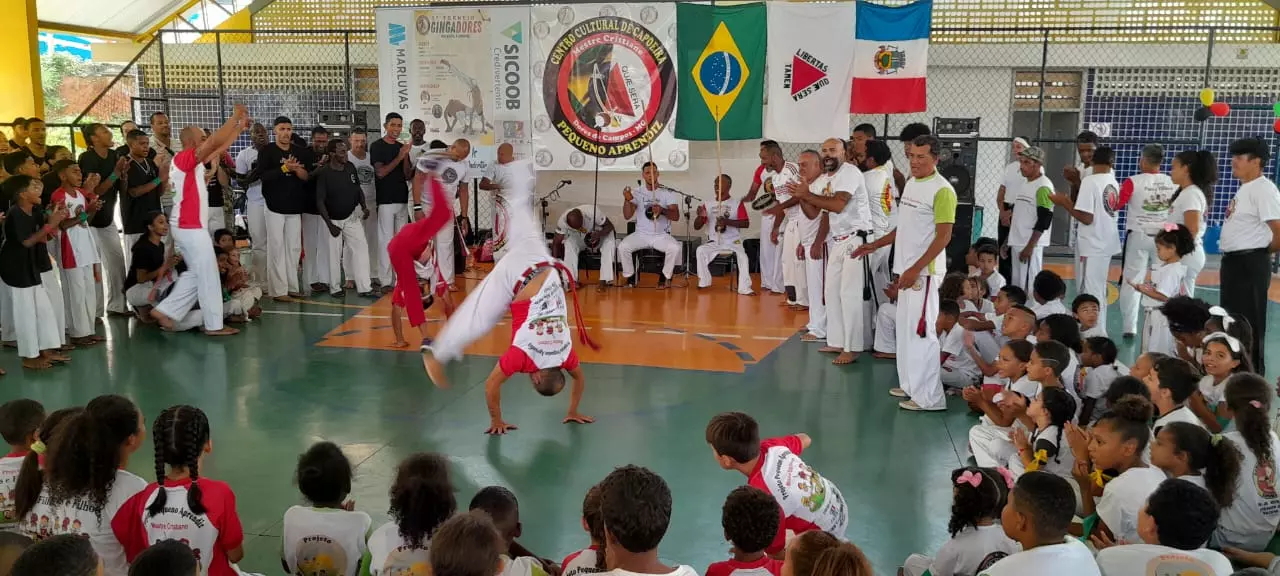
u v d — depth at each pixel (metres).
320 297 10.33
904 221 6.45
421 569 3.01
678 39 10.73
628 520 2.65
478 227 12.48
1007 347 5.26
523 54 11.48
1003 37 12.91
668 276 11.17
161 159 9.45
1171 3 12.69
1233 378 4.22
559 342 5.70
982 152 13.26
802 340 8.55
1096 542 3.81
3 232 7.35
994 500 3.39
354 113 11.79
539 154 11.69
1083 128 13.20
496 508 3.21
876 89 10.26
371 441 5.85
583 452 5.67
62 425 3.30
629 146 11.56
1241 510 4.04
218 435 5.93
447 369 7.48
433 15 11.52
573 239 11.28
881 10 10.12
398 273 6.12
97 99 12.83
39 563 2.34
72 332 8.09
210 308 8.44
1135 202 8.24
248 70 14.36
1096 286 8.48
